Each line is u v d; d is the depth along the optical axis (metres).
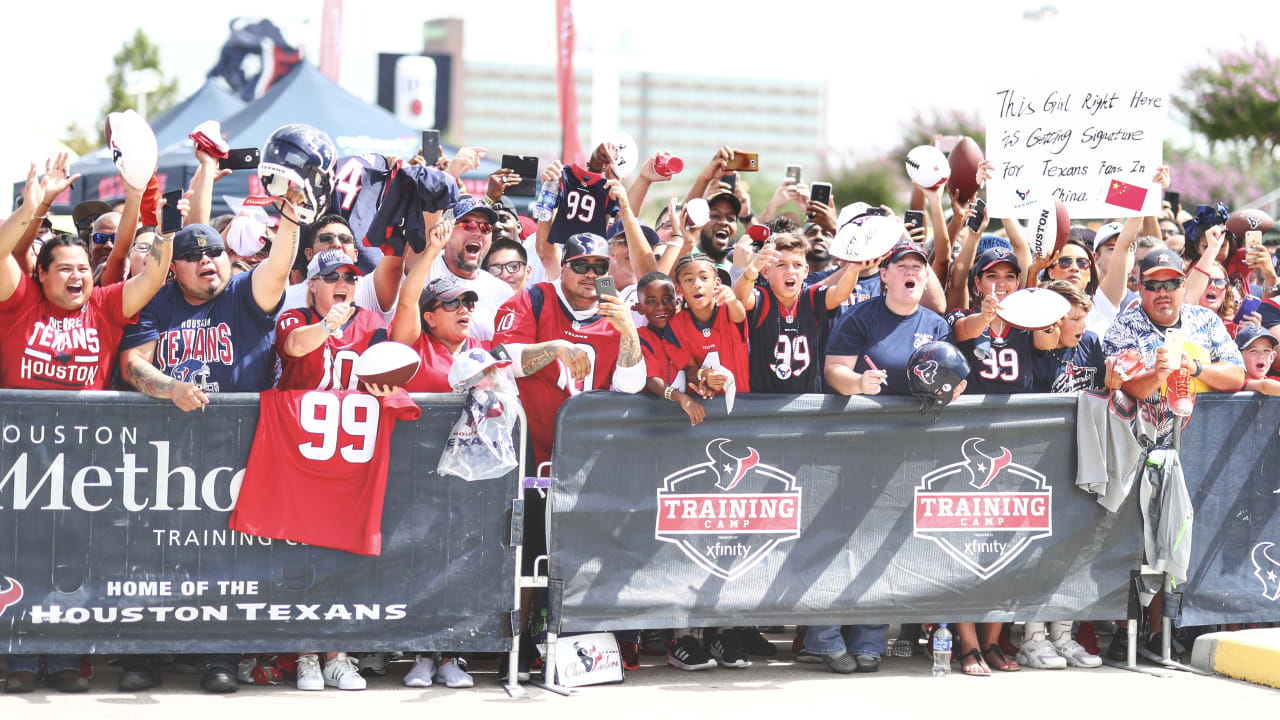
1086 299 10.53
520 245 12.26
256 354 9.55
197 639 9.34
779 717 9.08
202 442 9.31
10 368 9.12
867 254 10.05
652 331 10.12
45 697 9.27
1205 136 46.44
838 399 10.16
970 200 12.82
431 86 64.44
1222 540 10.82
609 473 9.84
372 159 11.33
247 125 21.02
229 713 8.86
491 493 9.68
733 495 10.02
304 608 9.45
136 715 8.76
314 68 22.53
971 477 10.36
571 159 25.11
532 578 9.78
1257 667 10.24
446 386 9.88
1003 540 10.42
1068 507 10.52
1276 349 11.34
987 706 9.45
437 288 9.77
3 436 9.05
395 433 9.55
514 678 9.75
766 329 10.34
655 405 9.88
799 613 10.10
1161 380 10.13
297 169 9.09
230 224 12.30
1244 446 10.85
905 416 10.25
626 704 9.41
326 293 9.53
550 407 10.31
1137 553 10.64
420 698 9.48
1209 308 11.93
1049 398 10.45
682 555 9.95
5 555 9.08
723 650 10.71
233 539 9.36
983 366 10.54
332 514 9.45
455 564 9.65
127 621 9.23
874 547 10.24
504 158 12.49
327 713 8.95
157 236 9.09
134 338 9.34
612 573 9.84
